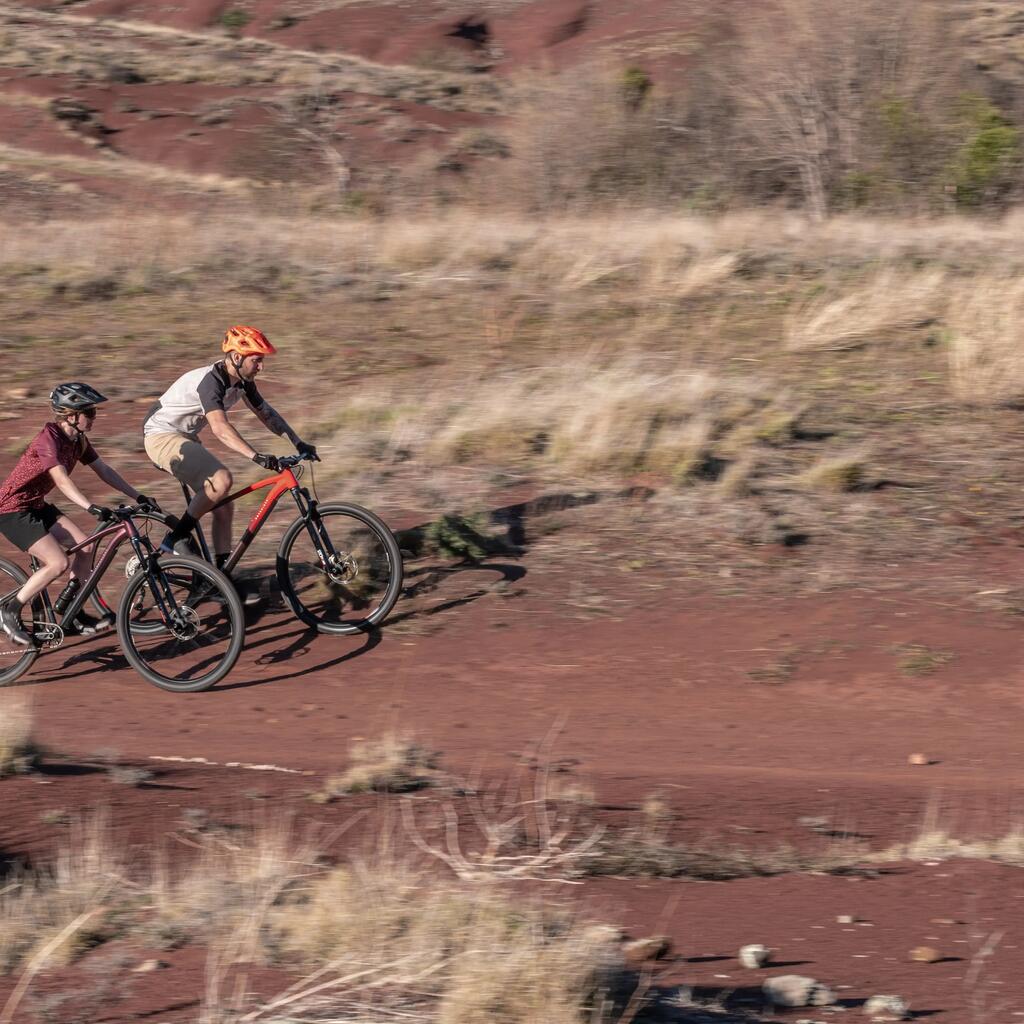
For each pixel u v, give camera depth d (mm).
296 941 5633
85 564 11648
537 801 8180
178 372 19375
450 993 4898
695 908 6414
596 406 16031
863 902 6520
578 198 41562
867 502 14180
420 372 19375
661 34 76562
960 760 9664
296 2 91562
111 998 5098
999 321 20094
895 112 37906
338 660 11688
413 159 58969
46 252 26516
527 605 12312
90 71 68000
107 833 7176
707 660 11352
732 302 23375
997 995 5328
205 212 41094
